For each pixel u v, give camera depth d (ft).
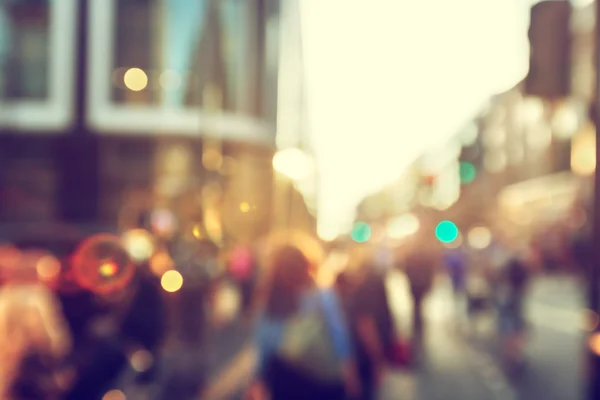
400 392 33.71
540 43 18.76
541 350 49.06
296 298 15.30
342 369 15.11
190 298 24.82
